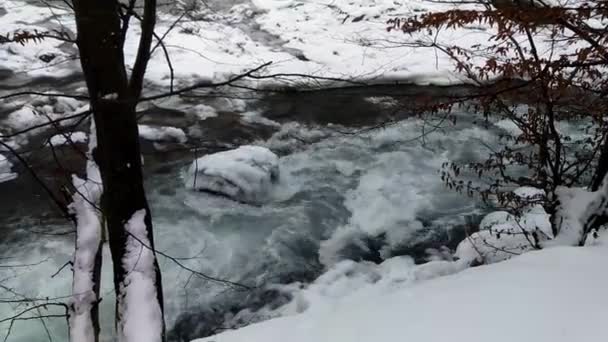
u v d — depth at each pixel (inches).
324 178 360.2
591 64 154.0
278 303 258.5
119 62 138.9
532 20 138.6
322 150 390.9
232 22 586.9
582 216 182.2
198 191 341.7
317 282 264.2
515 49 273.6
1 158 358.3
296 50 534.6
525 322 114.7
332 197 341.4
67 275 272.2
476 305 124.5
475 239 248.1
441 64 479.8
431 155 379.2
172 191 342.3
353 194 343.3
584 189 198.5
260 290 266.5
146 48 135.0
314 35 563.8
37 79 470.6
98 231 163.8
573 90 216.7
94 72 137.6
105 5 133.7
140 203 153.5
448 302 129.5
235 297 261.6
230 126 416.5
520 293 125.7
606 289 123.0
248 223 316.2
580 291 122.6
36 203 324.2
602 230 185.0
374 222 317.1
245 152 349.4
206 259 286.7
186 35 540.7
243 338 140.5
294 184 354.9
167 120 419.5
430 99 183.8
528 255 154.2
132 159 147.6
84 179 175.8
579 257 145.3
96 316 150.4
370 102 445.1
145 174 358.0
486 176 346.0
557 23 148.6
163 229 309.3
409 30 171.6
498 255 231.1
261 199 338.6
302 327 139.3
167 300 258.4
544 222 260.7
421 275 253.6
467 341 112.9
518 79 225.9
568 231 182.4
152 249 148.0
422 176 356.8
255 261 286.7
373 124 417.7
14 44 504.7
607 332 107.1
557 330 110.8
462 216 316.5
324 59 511.2
